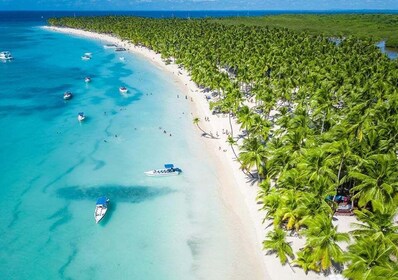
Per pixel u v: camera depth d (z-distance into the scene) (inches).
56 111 3627.0
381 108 2493.8
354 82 3253.0
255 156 2059.5
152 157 2635.3
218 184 2271.2
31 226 1895.9
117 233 1851.6
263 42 5669.3
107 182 2314.2
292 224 1581.0
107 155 2674.7
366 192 1648.6
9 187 2245.3
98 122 3319.4
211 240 1793.8
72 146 2822.3
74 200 2126.0
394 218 1753.2
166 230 1871.3
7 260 1670.8
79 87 4532.5
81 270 1621.6
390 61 4136.3
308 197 1547.7
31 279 1573.6
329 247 1341.0
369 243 1256.8
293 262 1567.4
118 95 4165.8
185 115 3474.4
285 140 2111.2
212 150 2723.9
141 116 3467.0
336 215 1868.8
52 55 6781.5
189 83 4559.5
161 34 7027.6
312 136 2112.5
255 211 1968.5
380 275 1138.0
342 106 3046.3
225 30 7490.2
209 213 1996.8
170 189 2235.5
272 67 3959.2
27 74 5236.2
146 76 5049.2
